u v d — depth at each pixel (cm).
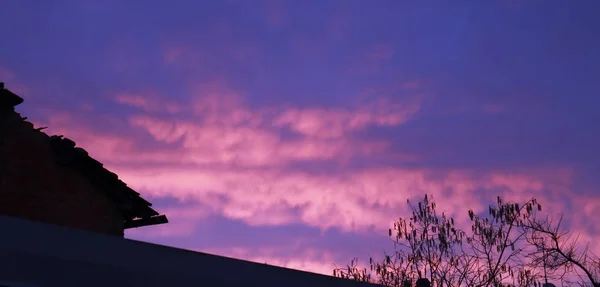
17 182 1589
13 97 1550
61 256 688
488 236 1903
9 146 1585
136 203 1869
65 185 1702
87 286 700
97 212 1780
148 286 754
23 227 666
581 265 1827
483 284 1883
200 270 813
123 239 750
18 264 651
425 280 1307
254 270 877
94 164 1728
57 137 1681
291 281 921
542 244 1872
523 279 1866
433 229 1944
